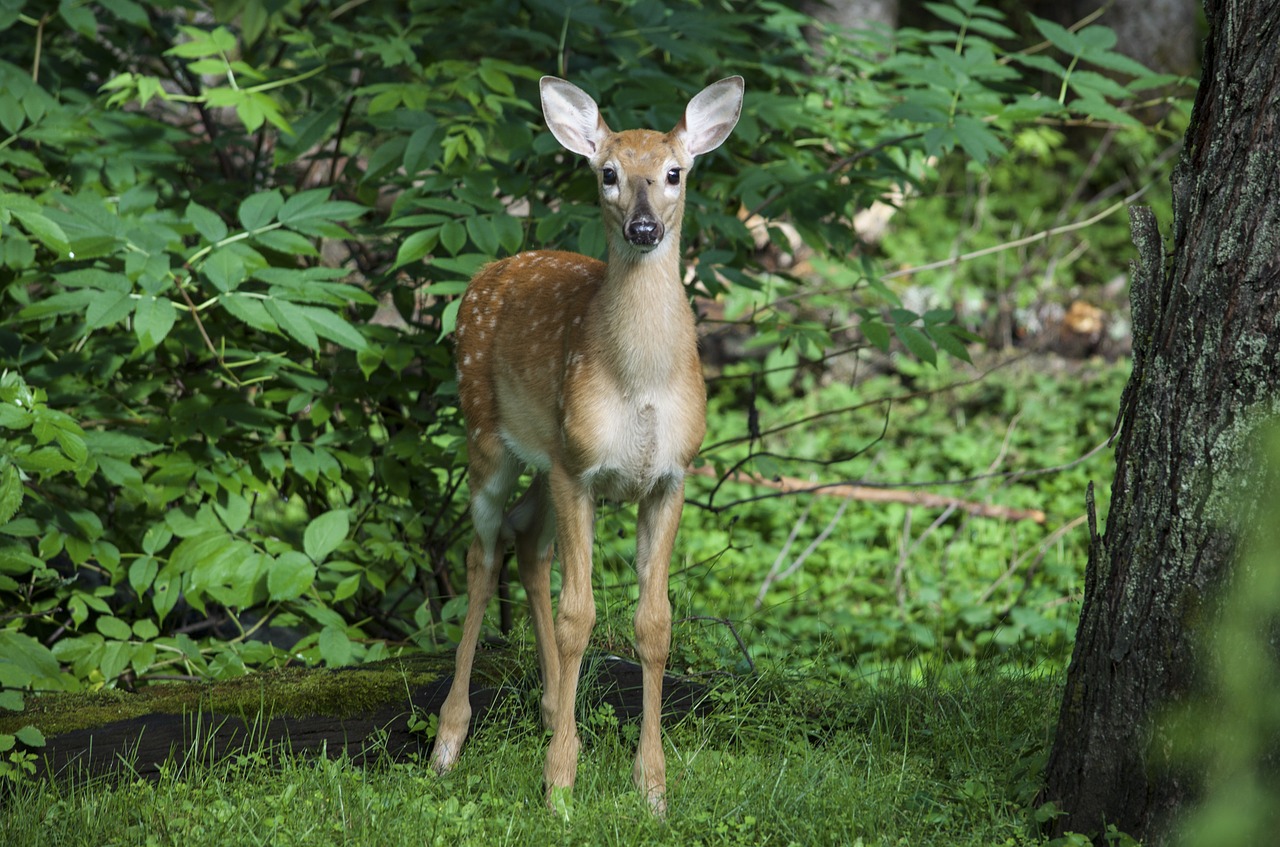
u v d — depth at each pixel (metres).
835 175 10.78
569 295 8.26
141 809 7.29
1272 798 5.57
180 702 8.48
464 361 8.81
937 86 10.32
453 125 10.03
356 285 11.02
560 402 7.87
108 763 8.07
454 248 9.22
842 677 9.77
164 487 9.84
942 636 13.28
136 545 10.81
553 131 8.40
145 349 8.64
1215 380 6.17
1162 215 21.81
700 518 16.47
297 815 7.12
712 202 10.46
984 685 9.08
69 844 6.86
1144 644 6.39
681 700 8.89
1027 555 14.92
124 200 10.16
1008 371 19.55
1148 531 6.42
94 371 10.38
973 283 21.14
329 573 10.89
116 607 11.18
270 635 12.04
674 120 10.08
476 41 11.91
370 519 11.24
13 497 8.24
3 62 10.52
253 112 9.84
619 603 10.11
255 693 8.55
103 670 9.20
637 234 7.12
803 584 14.78
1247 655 5.49
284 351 10.83
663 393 7.60
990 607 13.84
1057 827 6.87
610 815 7.15
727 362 20.66
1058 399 19.02
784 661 9.64
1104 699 6.61
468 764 8.07
